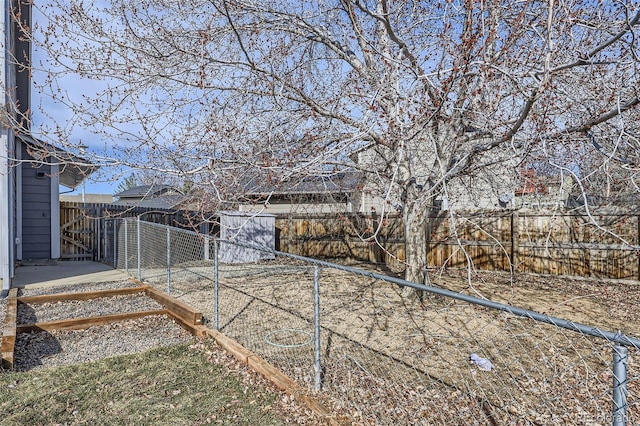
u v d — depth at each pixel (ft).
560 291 24.75
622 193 20.95
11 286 23.38
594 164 16.94
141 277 26.96
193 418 9.96
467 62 12.64
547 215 29.84
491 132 15.17
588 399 10.72
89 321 17.17
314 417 9.96
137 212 37.65
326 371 12.45
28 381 11.81
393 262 33.76
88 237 38.34
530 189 18.39
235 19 18.70
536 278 28.84
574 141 15.28
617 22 13.53
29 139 24.95
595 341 15.16
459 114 14.58
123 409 10.34
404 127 14.38
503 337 15.57
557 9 12.94
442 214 32.42
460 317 18.11
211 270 30.30
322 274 29.07
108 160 15.88
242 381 11.98
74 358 13.76
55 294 21.03
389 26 15.16
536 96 11.37
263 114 17.98
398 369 12.65
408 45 17.40
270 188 17.48
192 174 16.53
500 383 11.71
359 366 12.28
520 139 15.88
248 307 20.10
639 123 15.74
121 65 16.57
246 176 17.30
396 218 34.78
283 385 11.28
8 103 18.99
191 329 16.46
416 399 10.72
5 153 21.47
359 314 18.80
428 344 14.79
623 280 27.55
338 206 31.19
